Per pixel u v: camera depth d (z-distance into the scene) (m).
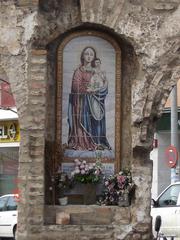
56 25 16.92
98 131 17.19
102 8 16.77
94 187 17.02
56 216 16.59
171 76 16.72
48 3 16.89
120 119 17.16
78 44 17.23
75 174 16.95
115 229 16.55
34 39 16.75
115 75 17.20
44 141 16.59
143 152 16.81
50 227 16.44
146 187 16.70
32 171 16.50
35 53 16.66
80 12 16.83
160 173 33.12
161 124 32.88
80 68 17.22
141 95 16.69
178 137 32.31
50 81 17.19
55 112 17.12
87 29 17.19
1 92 36.47
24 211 16.45
